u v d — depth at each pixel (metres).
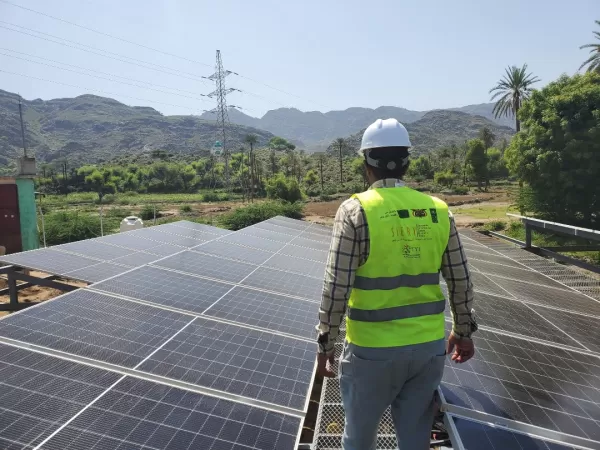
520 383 3.75
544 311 6.75
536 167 23.78
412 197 2.37
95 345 4.03
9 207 13.61
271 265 8.88
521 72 47.19
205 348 4.38
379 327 2.26
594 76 24.53
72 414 2.96
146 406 3.20
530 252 13.62
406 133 2.47
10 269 7.73
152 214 42.12
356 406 2.36
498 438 2.80
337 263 2.20
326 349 2.36
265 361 4.35
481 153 65.06
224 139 88.50
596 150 21.72
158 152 179.12
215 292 6.36
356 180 91.06
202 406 3.33
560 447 2.77
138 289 5.91
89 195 82.12
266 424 3.27
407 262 2.25
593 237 10.52
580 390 3.75
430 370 2.32
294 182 46.19
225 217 31.48
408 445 2.37
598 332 5.94
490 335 5.02
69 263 7.06
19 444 2.60
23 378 3.27
